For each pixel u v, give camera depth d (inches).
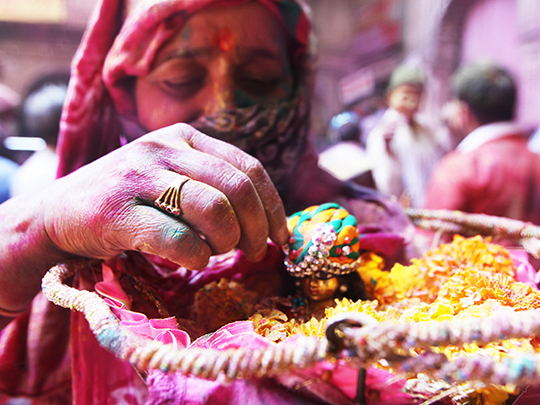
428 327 11.7
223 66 25.3
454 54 164.1
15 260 21.5
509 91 54.8
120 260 22.1
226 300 22.1
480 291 18.8
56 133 58.0
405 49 164.4
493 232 30.5
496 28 150.3
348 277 22.0
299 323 19.9
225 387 14.9
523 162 50.2
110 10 25.8
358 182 54.4
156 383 15.2
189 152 19.6
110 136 27.9
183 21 24.6
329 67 158.2
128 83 26.6
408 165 86.6
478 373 11.1
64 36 144.9
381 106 121.3
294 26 27.7
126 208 18.3
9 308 23.5
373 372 14.5
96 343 21.0
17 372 25.2
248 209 19.0
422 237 32.8
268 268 23.3
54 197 21.2
